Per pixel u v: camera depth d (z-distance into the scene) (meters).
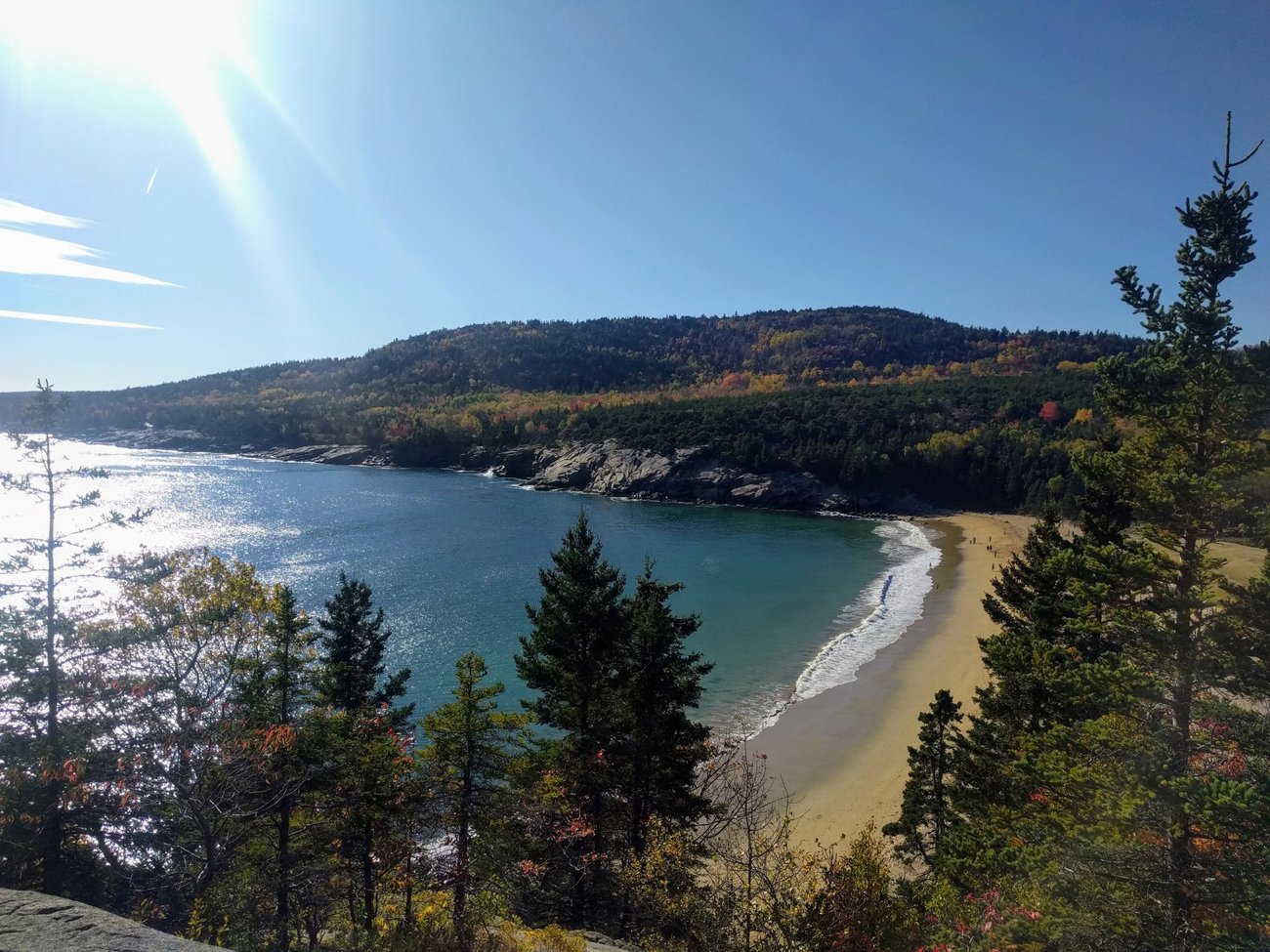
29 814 14.99
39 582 16.80
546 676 22.23
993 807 17.48
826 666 47.16
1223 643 11.84
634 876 16.16
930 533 108.88
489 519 103.94
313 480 146.12
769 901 12.34
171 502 106.12
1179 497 12.00
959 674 44.78
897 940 13.28
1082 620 13.97
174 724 16.00
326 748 17.94
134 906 16.16
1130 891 11.37
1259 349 11.61
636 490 143.88
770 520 119.69
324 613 52.50
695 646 51.25
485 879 18.31
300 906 17.50
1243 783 10.16
